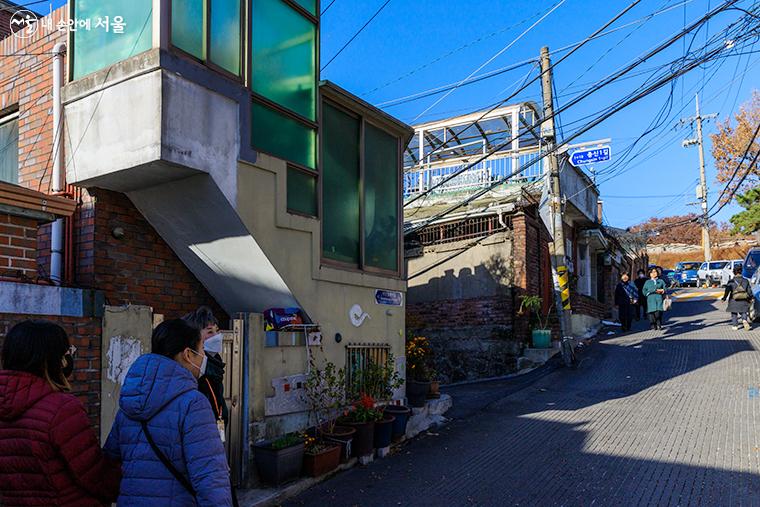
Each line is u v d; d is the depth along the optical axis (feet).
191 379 8.96
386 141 29.22
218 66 20.18
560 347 49.01
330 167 25.32
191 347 9.71
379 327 27.50
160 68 17.84
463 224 52.44
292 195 22.91
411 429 27.55
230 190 19.86
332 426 22.81
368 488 20.24
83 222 20.03
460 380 49.55
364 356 26.53
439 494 19.61
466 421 30.17
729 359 40.09
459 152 64.23
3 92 23.16
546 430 27.37
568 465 22.08
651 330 57.36
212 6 20.11
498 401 34.50
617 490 19.30
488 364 48.42
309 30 24.45
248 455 19.48
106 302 19.89
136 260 21.07
